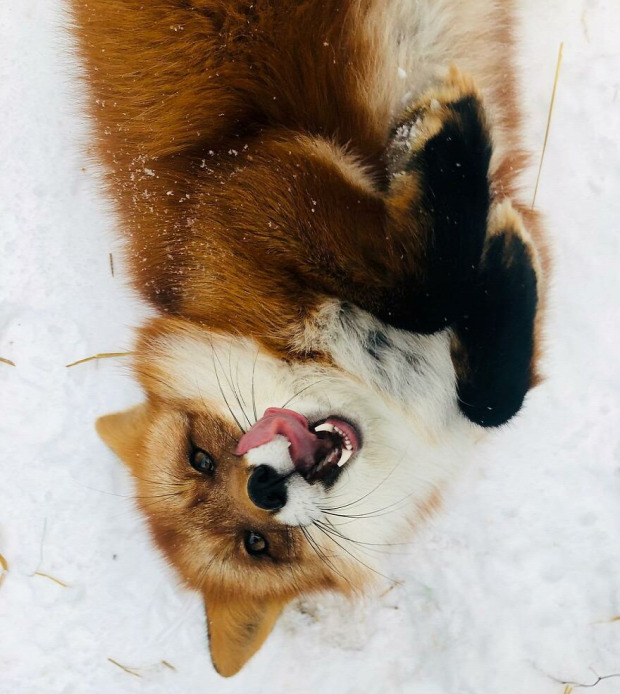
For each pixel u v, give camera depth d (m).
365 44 0.57
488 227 0.55
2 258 0.76
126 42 0.58
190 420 0.60
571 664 0.67
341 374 0.58
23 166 0.76
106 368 0.74
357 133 0.57
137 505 0.66
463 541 0.70
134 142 0.59
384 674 0.69
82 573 0.73
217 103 0.57
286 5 0.56
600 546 0.68
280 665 0.71
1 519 0.74
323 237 0.54
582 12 0.68
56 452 0.74
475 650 0.69
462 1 0.59
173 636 0.72
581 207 0.69
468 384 0.56
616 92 0.68
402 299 0.54
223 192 0.55
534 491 0.69
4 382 0.75
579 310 0.69
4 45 0.75
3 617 0.73
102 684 0.72
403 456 0.60
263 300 0.55
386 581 0.70
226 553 0.60
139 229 0.60
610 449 0.68
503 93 0.62
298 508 0.57
